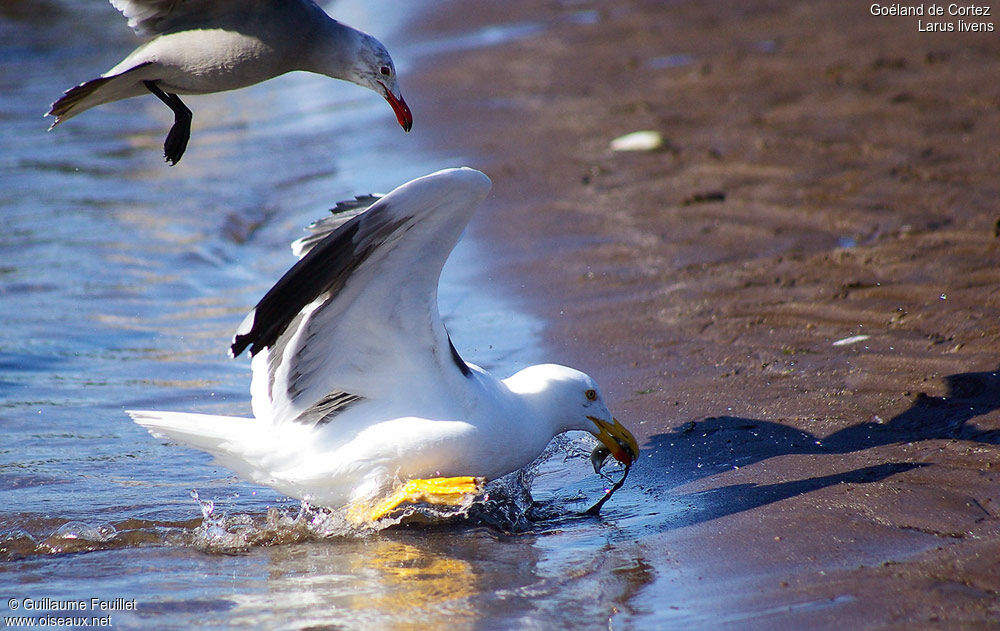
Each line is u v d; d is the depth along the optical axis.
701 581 7.29
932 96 19.44
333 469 8.66
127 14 9.69
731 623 6.69
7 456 10.16
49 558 8.28
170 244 16.78
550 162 18.83
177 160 10.32
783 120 19.30
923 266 12.62
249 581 7.79
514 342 12.31
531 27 30.36
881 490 8.28
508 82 24.80
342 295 8.12
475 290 14.05
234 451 8.85
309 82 28.44
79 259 16.08
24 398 11.51
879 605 6.70
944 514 7.79
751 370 10.86
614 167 18.17
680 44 26.19
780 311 12.11
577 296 13.38
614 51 26.38
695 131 19.47
